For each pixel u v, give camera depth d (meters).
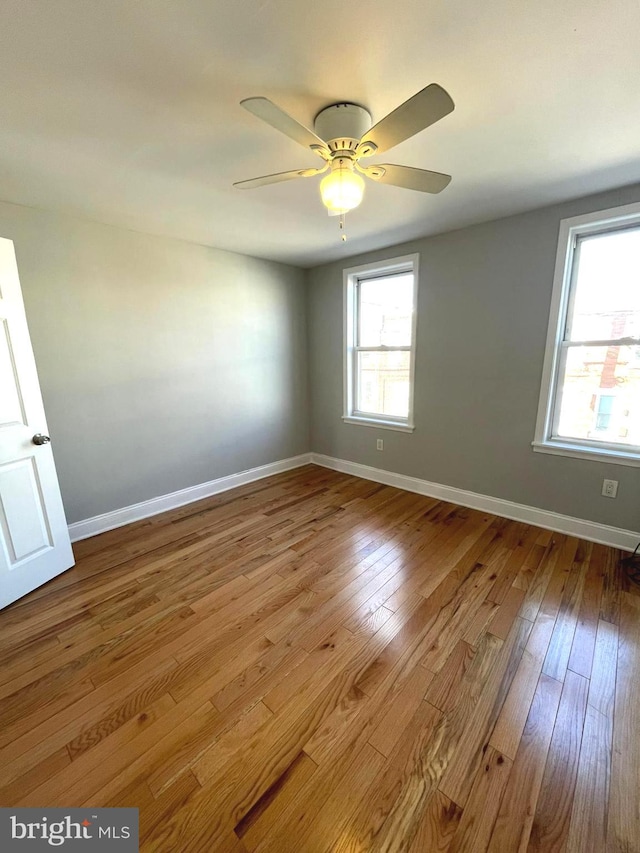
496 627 1.77
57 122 1.47
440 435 3.26
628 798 1.09
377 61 1.19
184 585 2.14
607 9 1.01
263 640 1.71
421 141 1.67
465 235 2.83
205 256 3.24
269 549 2.52
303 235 2.94
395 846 0.99
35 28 1.03
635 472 2.33
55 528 2.24
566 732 1.28
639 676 1.50
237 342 3.59
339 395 4.07
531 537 2.61
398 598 1.99
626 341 2.33
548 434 2.71
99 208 2.35
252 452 3.88
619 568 2.21
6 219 2.23
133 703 1.41
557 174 1.99
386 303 3.58
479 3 1.00
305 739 1.27
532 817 1.05
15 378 2.03
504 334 2.76
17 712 1.38
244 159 1.78
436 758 1.20
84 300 2.59
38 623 1.85
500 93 1.35
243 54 1.15
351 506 3.21
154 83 1.27
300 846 0.99
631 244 2.26
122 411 2.87
